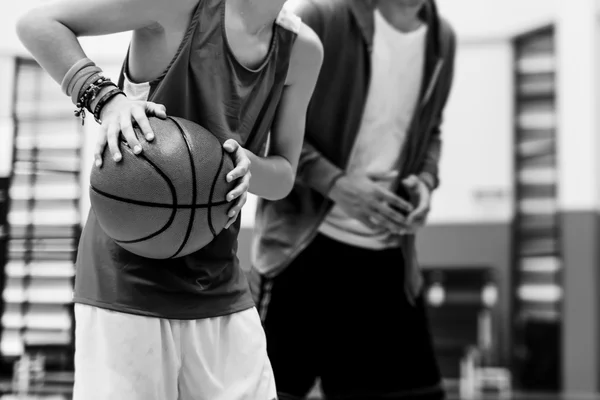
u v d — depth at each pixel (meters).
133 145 1.72
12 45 8.90
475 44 9.27
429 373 3.27
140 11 1.82
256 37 1.99
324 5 3.03
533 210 9.07
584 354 8.45
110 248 1.89
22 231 7.96
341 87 3.09
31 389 6.42
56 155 8.77
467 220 9.12
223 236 2.00
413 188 3.16
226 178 1.81
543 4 8.91
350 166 3.19
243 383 1.99
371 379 3.20
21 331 7.79
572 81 8.73
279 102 2.26
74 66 1.82
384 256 3.23
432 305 8.77
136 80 1.95
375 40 3.13
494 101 9.21
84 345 1.88
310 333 3.15
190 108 1.94
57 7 1.85
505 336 8.89
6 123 5.12
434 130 3.48
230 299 2.02
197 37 1.88
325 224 3.19
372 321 3.20
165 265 1.89
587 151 8.63
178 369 1.93
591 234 8.55
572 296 8.56
